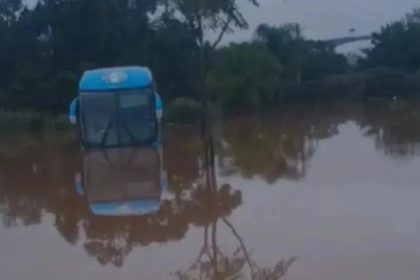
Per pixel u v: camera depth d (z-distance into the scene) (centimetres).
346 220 1219
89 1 4628
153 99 2425
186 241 1132
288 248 1048
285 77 6000
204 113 2848
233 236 1150
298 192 1521
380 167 1833
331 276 891
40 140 3450
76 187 1745
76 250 1115
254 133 3266
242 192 1561
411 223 1173
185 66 4806
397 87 5691
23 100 4416
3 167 2272
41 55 4644
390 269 907
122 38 4744
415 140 2527
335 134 3019
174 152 2445
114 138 2419
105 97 2406
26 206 1535
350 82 5656
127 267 997
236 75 4859
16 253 1122
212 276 928
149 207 1427
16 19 4841
